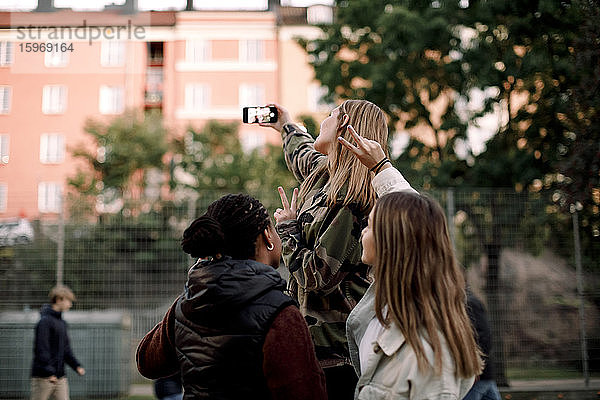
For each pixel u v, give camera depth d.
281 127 3.12
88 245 9.30
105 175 25.95
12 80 32.31
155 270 9.24
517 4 11.79
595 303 8.82
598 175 8.37
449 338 1.89
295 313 2.01
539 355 8.80
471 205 9.02
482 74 12.51
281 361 1.93
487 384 4.34
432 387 1.85
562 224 9.01
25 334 9.19
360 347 2.07
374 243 2.05
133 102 33.97
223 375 1.96
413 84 14.20
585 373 8.70
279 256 2.29
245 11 35.38
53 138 32.88
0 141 32.31
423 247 1.97
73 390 9.39
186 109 34.75
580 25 9.13
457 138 14.08
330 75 14.56
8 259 9.32
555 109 11.30
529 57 11.63
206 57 35.12
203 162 26.56
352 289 2.40
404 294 1.92
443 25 12.64
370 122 2.56
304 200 2.60
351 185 2.40
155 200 9.41
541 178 11.87
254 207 2.19
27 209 9.42
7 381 9.23
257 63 35.06
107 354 9.36
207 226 2.10
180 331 2.07
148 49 34.88
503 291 8.92
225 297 1.97
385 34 13.48
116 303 9.23
